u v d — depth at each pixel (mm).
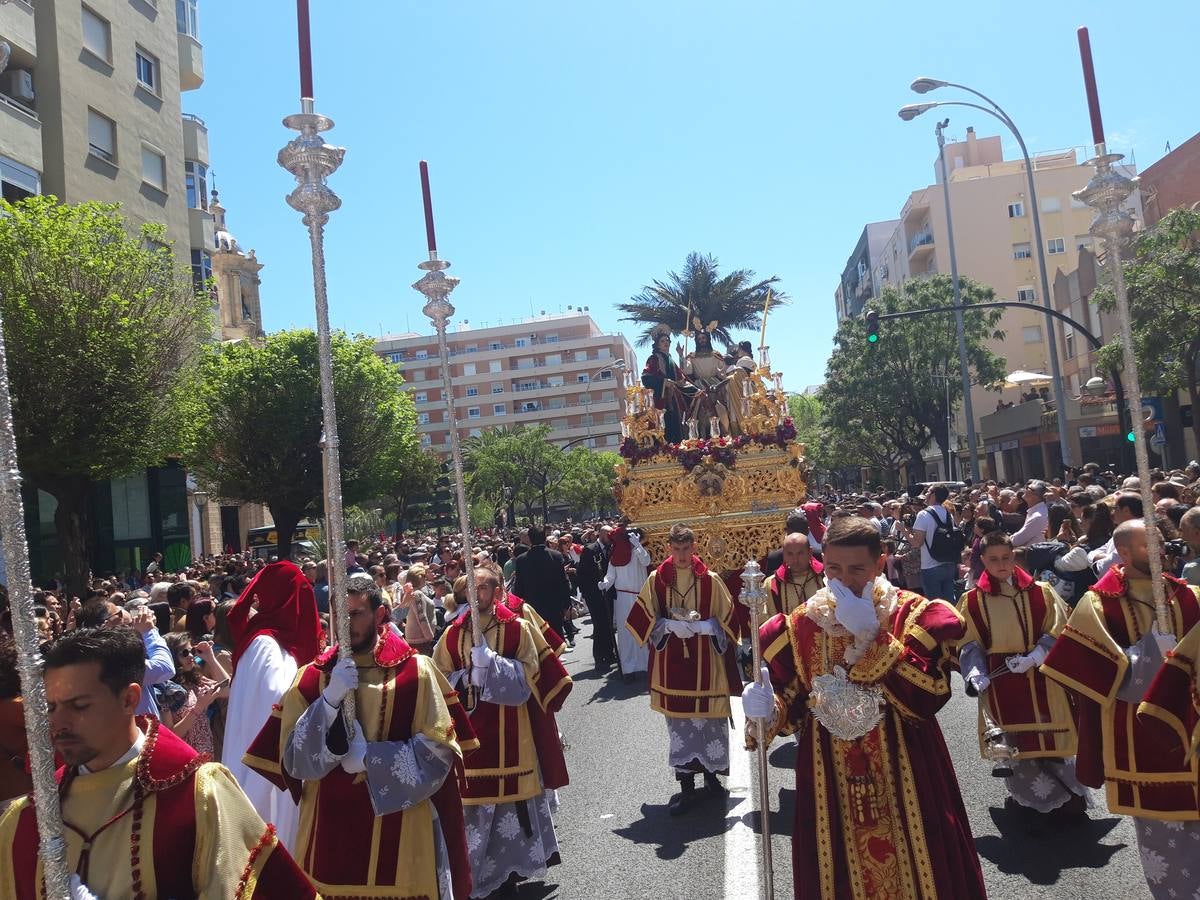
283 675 4582
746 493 13305
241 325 42656
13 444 2129
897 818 3367
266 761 3859
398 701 3832
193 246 31188
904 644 3398
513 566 15078
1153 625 4082
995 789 6379
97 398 16859
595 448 100812
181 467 28562
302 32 3482
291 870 2525
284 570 4918
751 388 14750
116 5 26641
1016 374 43469
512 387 102938
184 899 2377
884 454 52969
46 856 2098
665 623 6738
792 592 7016
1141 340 24203
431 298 4840
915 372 41969
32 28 23625
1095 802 6059
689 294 37656
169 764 2451
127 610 8500
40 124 22891
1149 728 3812
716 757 6582
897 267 69875
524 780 5336
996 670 5633
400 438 31125
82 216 18562
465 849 4105
